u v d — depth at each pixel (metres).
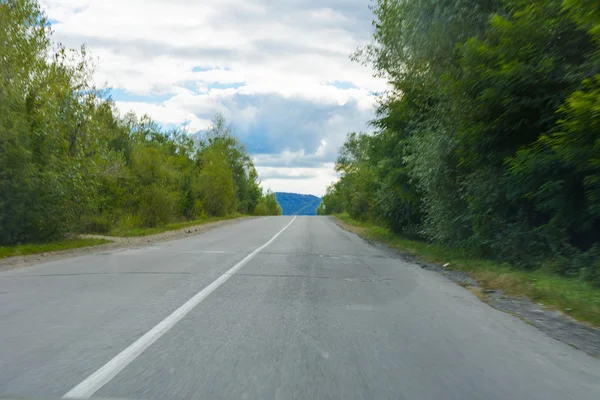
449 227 16.94
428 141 17.12
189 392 4.05
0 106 16.25
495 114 12.52
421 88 18.83
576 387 4.37
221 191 56.12
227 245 19.31
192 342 5.56
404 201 23.33
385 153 23.08
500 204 13.95
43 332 5.92
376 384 4.33
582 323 7.00
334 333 6.08
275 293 8.78
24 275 10.70
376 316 7.09
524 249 13.12
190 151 56.41
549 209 12.38
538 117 12.23
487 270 12.09
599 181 9.95
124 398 3.90
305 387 4.21
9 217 16.98
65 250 16.81
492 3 13.76
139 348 5.29
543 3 11.02
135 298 8.11
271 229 32.97
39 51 19.44
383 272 12.08
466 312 7.52
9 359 4.87
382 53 20.09
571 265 11.24
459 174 15.89
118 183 28.17
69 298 8.06
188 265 12.62
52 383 4.21
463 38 14.20
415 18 15.80
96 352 5.13
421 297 8.74
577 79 10.70
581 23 9.17
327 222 47.84
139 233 26.69
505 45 11.70
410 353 5.29
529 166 11.38
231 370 4.62
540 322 6.99
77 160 20.81
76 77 22.30
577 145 9.80
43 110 19.17
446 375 4.61
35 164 18.14
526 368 4.86
